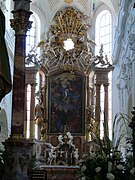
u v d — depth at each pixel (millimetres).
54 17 29531
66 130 27250
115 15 28266
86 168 9945
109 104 27750
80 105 27844
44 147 25984
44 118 27516
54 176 23031
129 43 18766
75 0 29797
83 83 28125
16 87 12586
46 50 28469
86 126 27203
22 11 12836
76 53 28500
